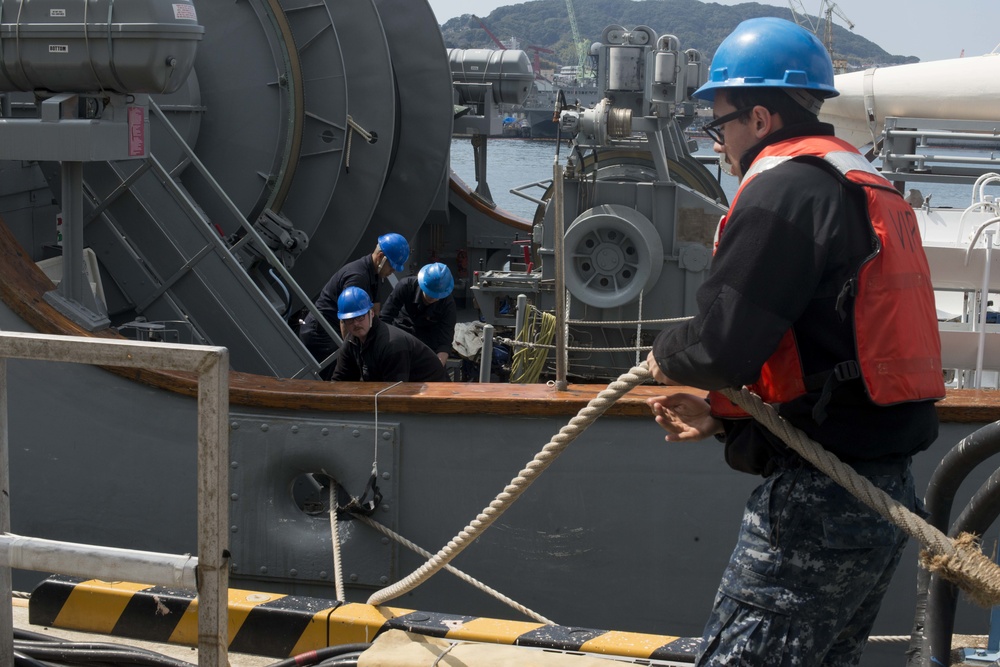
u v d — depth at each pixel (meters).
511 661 2.77
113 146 4.82
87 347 2.19
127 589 3.45
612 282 9.02
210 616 2.20
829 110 8.12
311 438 4.54
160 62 4.77
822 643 2.09
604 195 9.18
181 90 7.98
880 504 1.98
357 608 3.31
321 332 7.52
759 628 2.08
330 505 4.50
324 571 4.63
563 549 4.46
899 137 7.30
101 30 4.69
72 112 4.79
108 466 4.69
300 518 4.70
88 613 3.46
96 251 6.25
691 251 8.96
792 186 1.99
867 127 7.98
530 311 8.42
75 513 4.74
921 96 7.36
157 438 4.62
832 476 2.01
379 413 4.48
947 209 7.43
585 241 9.02
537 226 9.87
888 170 7.32
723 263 1.99
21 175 7.25
